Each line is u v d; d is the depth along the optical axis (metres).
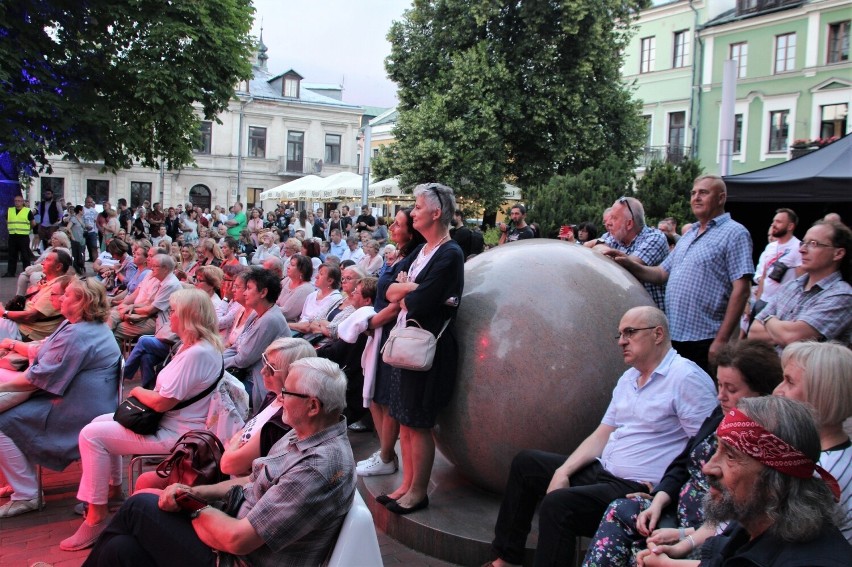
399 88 23.70
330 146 51.28
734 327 4.28
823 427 2.50
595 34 21.14
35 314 6.71
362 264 11.45
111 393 4.98
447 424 4.15
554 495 3.25
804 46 27.22
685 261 4.53
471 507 4.24
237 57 18.19
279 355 3.42
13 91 15.34
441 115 20.86
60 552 4.12
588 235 9.80
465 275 4.43
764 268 7.42
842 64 26.12
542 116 21.17
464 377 4.04
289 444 2.89
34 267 8.91
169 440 4.28
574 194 15.90
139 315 7.83
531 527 3.93
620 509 3.07
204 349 4.30
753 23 28.59
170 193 45.75
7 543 4.23
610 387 3.92
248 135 48.44
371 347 4.73
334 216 22.02
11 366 5.60
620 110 22.86
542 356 3.89
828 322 3.74
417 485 4.19
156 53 16.56
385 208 37.41
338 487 2.74
